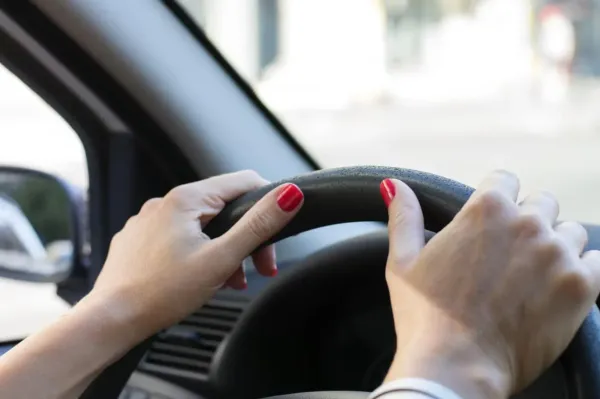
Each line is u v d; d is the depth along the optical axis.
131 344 0.79
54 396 0.77
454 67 4.30
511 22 3.80
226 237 0.78
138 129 1.33
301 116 2.92
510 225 0.64
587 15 3.17
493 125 2.87
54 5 1.20
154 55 1.30
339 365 1.00
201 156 1.33
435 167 2.07
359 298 0.97
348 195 0.76
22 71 1.30
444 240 0.65
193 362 1.08
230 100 1.40
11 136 1.42
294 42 4.84
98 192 1.42
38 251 1.47
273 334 0.99
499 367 0.62
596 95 3.06
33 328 1.32
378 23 4.90
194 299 0.78
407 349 0.63
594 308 0.73
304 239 1.24
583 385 0.69
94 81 1.28
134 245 0.81
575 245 0.66
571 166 2.00
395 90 4.07
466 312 0.63
